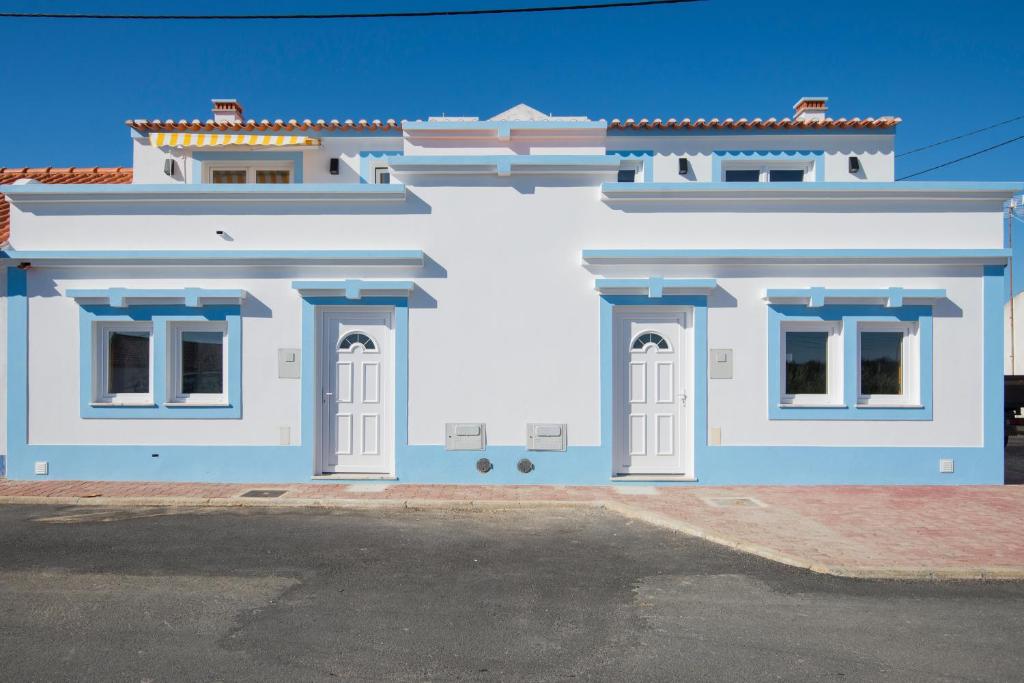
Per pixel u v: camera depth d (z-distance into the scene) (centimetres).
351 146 1321
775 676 440
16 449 1000
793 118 1442
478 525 802
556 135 1232
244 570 632
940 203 1001
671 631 508
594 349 1001
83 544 709
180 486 970
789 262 993
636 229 1004
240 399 998
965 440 996
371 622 518
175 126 1315
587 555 690
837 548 697
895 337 1023
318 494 924
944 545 708
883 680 436
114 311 1003
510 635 498
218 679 426
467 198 1009
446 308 1004
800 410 994
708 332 996
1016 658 469
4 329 1005
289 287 1001
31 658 452
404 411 998
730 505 873
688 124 1307
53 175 1485
